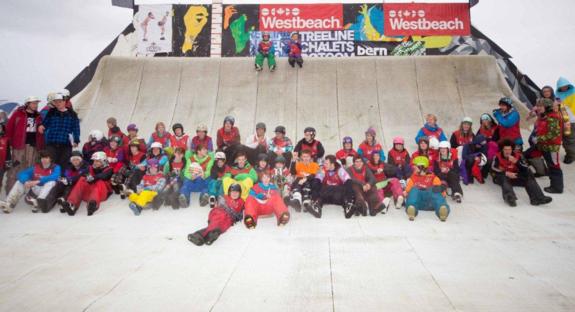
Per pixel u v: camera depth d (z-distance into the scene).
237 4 13.53
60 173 6.35
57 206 6.40
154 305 2.89
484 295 2.99
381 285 3.22
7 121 7.34
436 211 5.46
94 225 5.33
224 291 3.13
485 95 10.86
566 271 3.49
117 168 6.87
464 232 4.82
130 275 3.51
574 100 8.10
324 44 13.52
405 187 6.11
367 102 10.77
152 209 6.17
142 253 4.15
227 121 7.73
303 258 3.93
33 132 7.17
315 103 10.80
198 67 12.02
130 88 11.38
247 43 13.55
